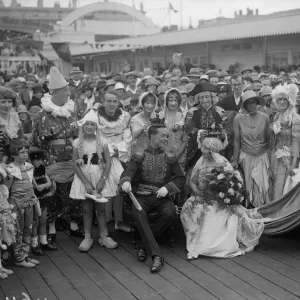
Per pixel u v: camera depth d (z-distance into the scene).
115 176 6.37
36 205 5.70
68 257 5.89
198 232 5.84
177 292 4.89
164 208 5.89
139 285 5.08
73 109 6.77
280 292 4.82
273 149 6.84
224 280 5.13
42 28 39.12
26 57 34.66
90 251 6.07
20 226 5.54
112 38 39.53
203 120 6.95
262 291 4.85
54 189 6.14
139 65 28.44
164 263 5.64
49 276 5.34
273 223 5.96
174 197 6.80
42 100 6.61
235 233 5.82
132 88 11.29
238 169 6.96
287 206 6.02
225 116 7.20
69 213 6.57
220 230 5.79
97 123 6.19
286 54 17.42
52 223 6.41
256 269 5.39
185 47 23.33
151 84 9.09
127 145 6.76
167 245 6.20
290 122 6.60
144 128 6.83
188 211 5.98
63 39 34.69
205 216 5.82
